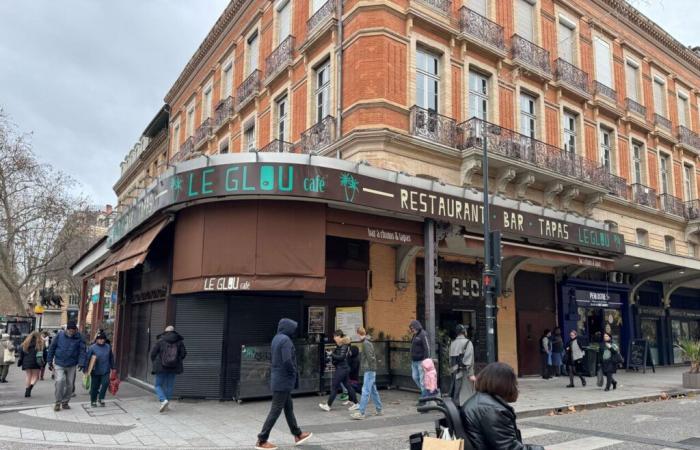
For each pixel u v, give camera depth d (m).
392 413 9.49
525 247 13.30
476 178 14.88
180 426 8.27
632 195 21.16
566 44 19.70
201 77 26.33
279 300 11.61
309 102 15.98
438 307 14.55
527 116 17.62
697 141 25.88
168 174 10.91
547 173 15.79
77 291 45.78
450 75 15.27
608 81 21.31
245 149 20.67
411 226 11.79
